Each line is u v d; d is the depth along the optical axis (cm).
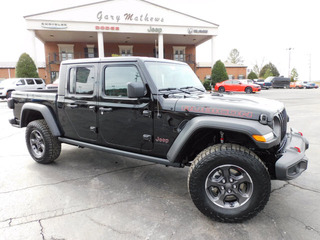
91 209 292
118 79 325
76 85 373
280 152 267
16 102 478
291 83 3791
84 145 378
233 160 248
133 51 3128
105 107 338
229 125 246
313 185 355
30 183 362
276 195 325
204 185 261
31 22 2205
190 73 391
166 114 290
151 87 298
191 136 270
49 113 404
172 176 393
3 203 304
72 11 2270
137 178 384
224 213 257
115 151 343
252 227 254
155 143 305
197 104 273
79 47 2983
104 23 2347
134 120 316
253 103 278
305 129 712
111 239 237
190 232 247
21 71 2127
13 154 504
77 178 382
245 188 259
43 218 272
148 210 290
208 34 2597
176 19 2497
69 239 238
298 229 250
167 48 3219
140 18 2420
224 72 2638
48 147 416
